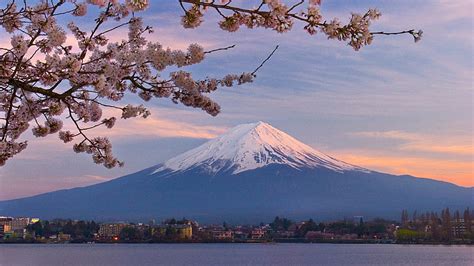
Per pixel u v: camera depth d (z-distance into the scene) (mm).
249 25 6840
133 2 6805
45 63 7215
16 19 7500
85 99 7570
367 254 164750
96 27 8047
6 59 7414
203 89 8422
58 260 125250
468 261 128375
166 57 7691
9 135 8234
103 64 7637
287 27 6723
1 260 121625
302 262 129125
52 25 7566
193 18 7129
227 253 173125
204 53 7734
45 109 8086
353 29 6488
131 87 8297
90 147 8711
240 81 8602
